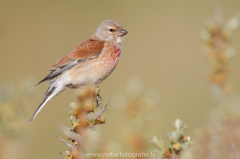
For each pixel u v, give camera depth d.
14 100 6.59
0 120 6.42
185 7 24.31
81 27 20.62
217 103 5.82
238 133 5.38
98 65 9.34
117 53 9.83
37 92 6.89
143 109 6.71
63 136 12.24
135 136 6.47
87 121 5.00
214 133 5.50
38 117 13.62
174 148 4.30
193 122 12.62
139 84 6.95
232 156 5.31
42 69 17.45
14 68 17.23
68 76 9.13
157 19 23.34
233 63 17.00
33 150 11.63
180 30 22.41
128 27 22.34
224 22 6.70
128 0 24.16
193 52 20.69
